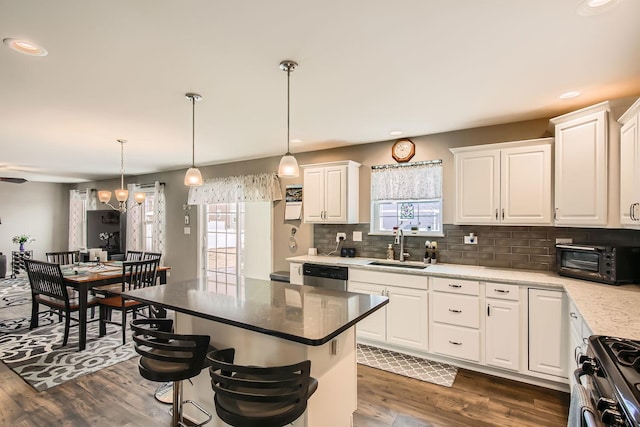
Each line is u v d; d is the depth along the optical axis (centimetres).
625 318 173
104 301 386
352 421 211
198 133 376
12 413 237
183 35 177
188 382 225
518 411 240
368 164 424
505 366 282
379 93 260
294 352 176
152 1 147
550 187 290
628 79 233
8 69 214
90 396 259
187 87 247
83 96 262
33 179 797
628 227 225
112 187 773
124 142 417
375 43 187
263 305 202
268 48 192
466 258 358
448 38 181
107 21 162
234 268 564
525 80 235
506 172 310
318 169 426
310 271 390
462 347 301
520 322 275
